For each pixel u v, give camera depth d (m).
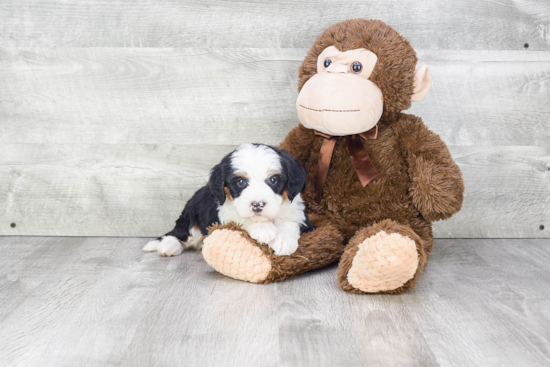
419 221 1.93
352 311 1.51
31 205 2.40
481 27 2.30
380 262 1.56
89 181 2.38
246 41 2.32
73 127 2.36
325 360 1.24
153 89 2.34
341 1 2.29
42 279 1.80
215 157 2.38
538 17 2.30
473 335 1.36
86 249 2.19
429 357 1.25
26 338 1.35
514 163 2.36
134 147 2.37
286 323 1.43
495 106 2.34
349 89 1.78
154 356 1.26
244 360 1.24
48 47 2.31
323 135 1.97
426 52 2.31
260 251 1.73
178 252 2.11
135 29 2.30
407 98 1.88
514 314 1.50
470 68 2.32
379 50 1.85
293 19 2.30
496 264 1.99
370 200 1.94
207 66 2.33
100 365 1.22
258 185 1.67
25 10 2.29
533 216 2.39
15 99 2.34
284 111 2.35
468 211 2.38
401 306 1.55
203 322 1.44
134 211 2.41
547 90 2.33
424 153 1.88
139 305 1.57
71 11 2.29
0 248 2.19
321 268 1.91
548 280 1.80
